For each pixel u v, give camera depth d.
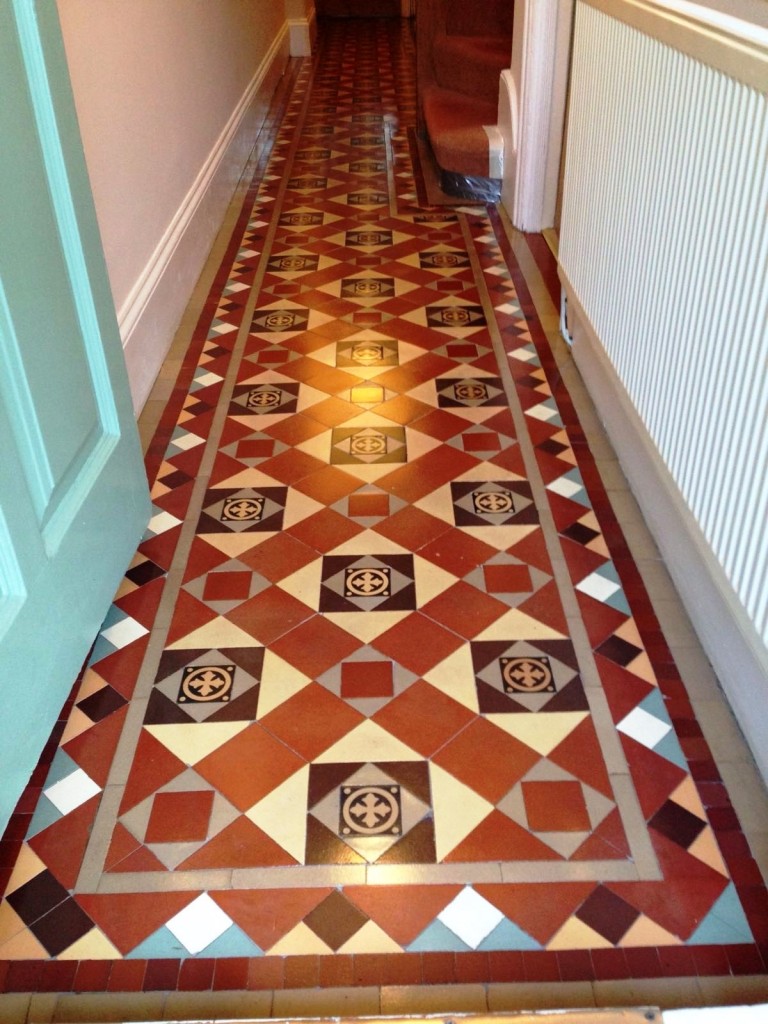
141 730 1.88
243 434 2.87
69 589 1.88
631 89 2.23
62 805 1.73
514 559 2.33
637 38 2.16
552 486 2.59
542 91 4.00
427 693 1.95
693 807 1.70
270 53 7.04
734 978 1.45
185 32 4.00
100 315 2.07
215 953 1.50
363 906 1.56
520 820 1.69
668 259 2.01
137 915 1.55
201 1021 1.29
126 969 1.48
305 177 5.27
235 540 2.41
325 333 3.49
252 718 1.91
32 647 1.70
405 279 3.92
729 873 1.59
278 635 2.11
